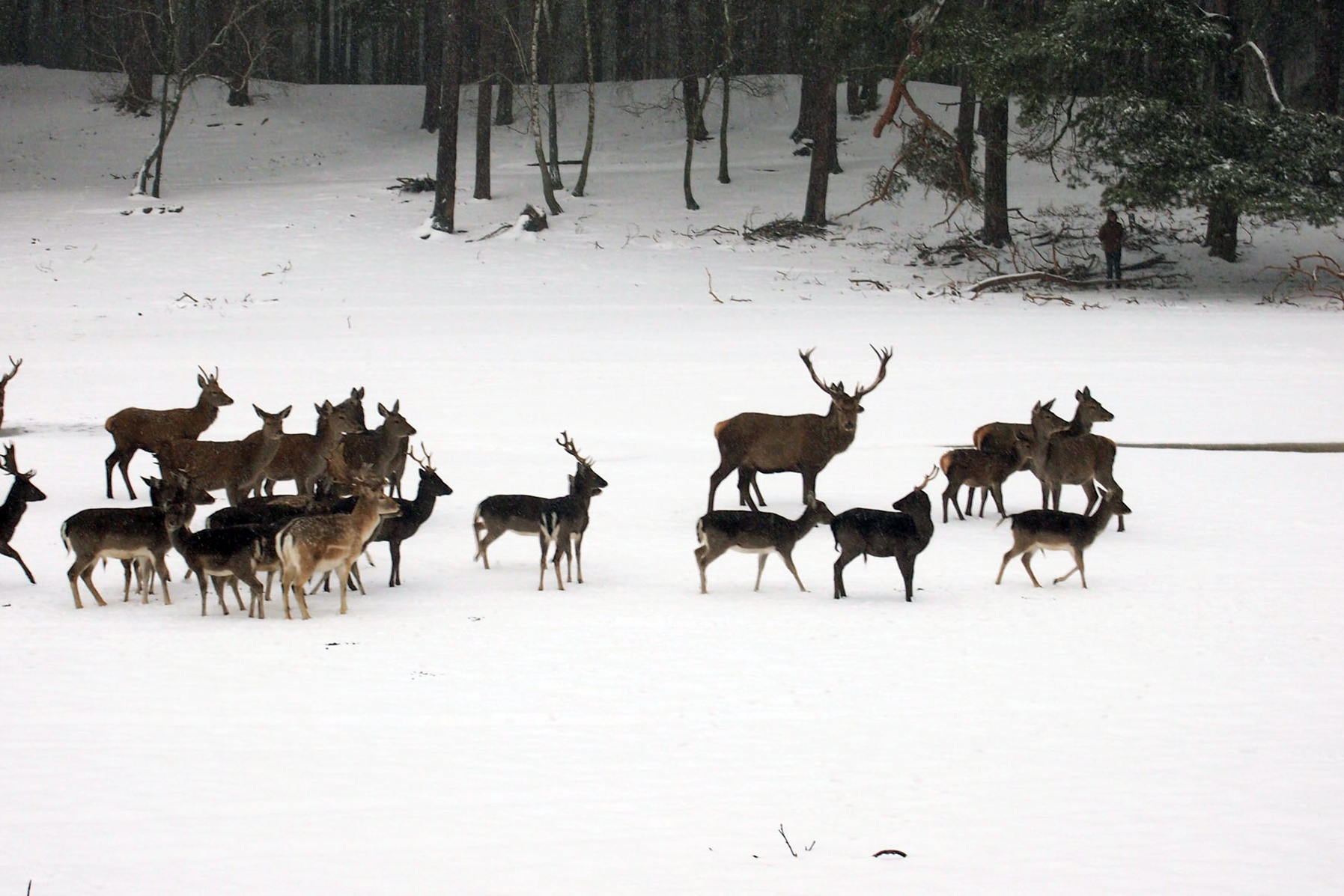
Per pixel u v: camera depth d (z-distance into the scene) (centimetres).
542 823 660
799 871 602
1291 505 1611
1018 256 4541
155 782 710
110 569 1331
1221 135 4103
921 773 734
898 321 3394
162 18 6331
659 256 4425
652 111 6525
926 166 4491
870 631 1062
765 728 812
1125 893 581
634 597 1200
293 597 1202
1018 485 1864
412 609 1145
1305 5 5784
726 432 1617
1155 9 3978
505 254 4381
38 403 2295
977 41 4219
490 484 1712
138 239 4366
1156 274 4334
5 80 6681
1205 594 1194
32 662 955
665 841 636
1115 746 780
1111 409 2252
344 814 668
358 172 5684
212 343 2956
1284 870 607
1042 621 1097
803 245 4650
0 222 4559
